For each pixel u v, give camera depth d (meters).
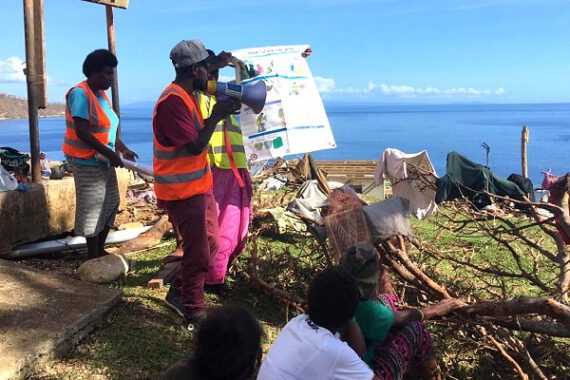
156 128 3.63
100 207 4.81
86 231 4.79
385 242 4.23
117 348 3.59
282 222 6.78
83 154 4.64
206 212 3.84
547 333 3.41
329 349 2.33
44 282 4.21
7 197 5.06
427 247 5.57
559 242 4.74
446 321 3.74
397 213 4.07
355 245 3.03
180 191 3.66
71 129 4.64
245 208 4.71
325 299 2.38
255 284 4.73
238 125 4.67
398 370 2.94
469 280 5.20
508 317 3.52
